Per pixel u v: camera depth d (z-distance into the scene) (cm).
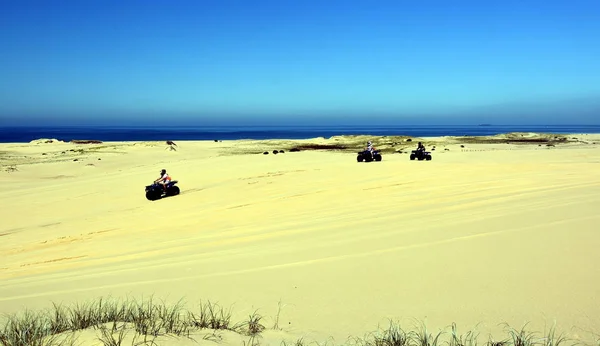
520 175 1958
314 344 444
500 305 524
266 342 445
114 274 867
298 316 542
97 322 474
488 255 727
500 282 598
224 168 3047
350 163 2995
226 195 2019
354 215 1325
